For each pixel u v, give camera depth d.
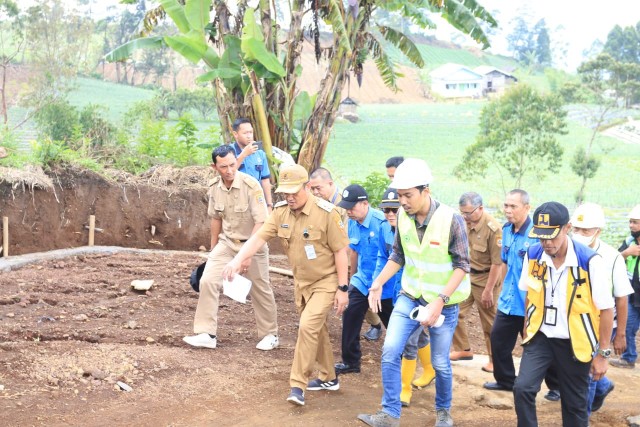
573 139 56.22
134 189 11.81
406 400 6.19
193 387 6.03
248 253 5.95
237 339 7.48
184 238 12.09
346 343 6.78
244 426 5.42
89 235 11.21
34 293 8.21
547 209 4.61
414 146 57.28
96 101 51.38
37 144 11.28
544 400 6.61
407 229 5.34
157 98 37.97
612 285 4.92
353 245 6.60
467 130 65.88
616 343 5.04
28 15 33.47
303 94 13.24
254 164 8.63
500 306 6.45
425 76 97.19
